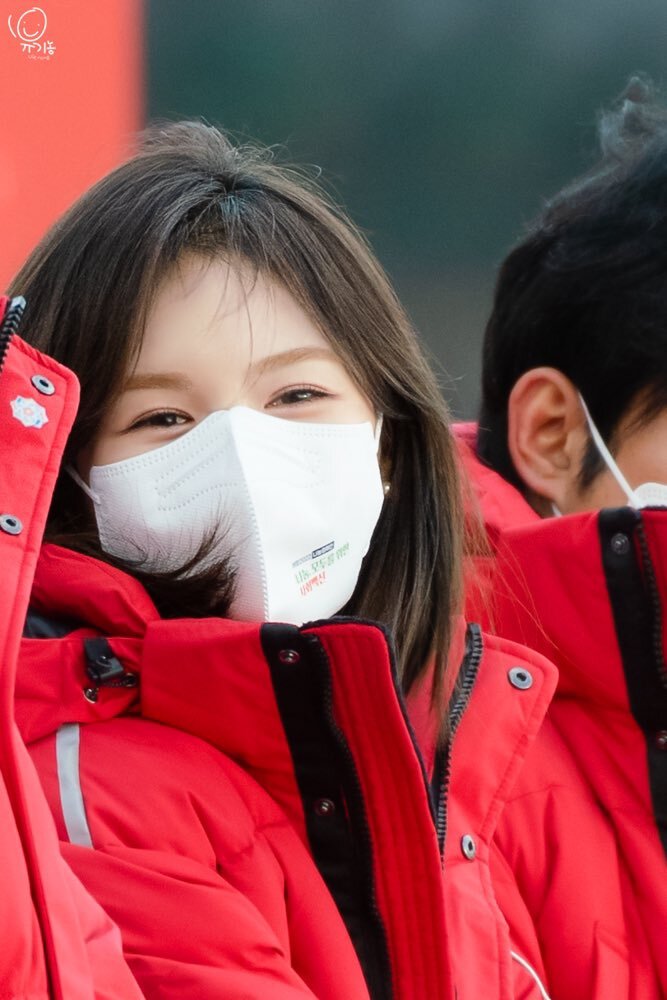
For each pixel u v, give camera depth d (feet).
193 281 17.58
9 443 13.30
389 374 19.27
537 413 23.40
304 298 18.11
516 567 21.11
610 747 20.62
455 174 52.60
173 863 15.53
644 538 20.01
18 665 16.46
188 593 17.40
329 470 17.99
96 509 17.80
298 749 16.92
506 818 19.70
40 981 12.05
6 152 39.04
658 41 53.93
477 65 53.01
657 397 22.09
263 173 19.20
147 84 46.34
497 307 24.41
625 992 18.92
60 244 18.19
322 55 51.57
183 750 16.71
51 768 16.05
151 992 14.67
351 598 19.74
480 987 17.30
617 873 19.77
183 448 17.35
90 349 17.56
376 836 16.76
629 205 22.56
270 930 15.61
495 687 19.30
